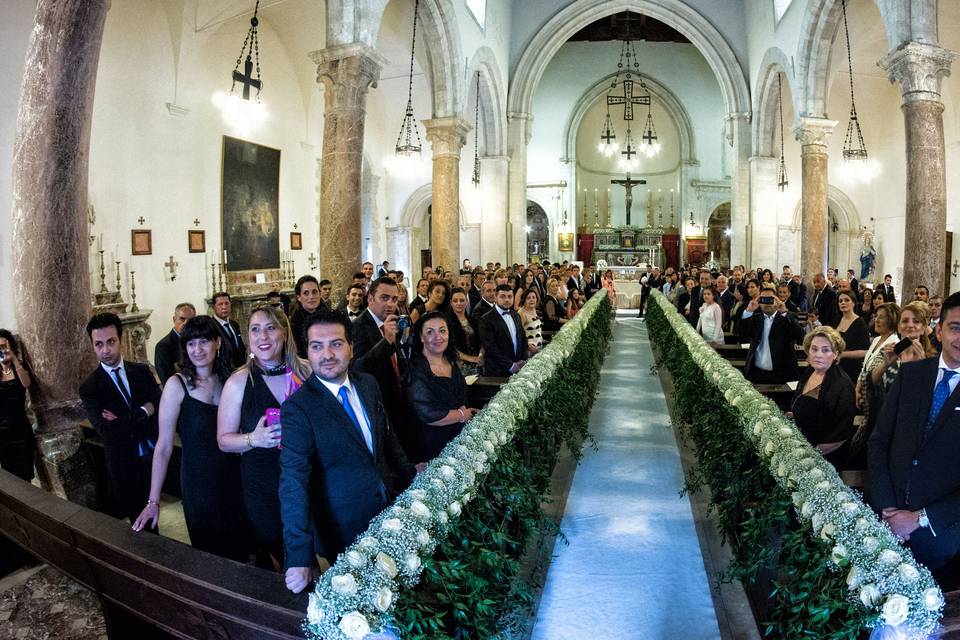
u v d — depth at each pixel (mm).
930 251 10008
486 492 3518
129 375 4355
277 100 14984
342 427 2723
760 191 20141
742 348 8859
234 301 13477
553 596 3895
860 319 6785
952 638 2207
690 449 6664
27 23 8547
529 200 28844
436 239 14844
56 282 5391
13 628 3725
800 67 15438
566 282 17469
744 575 3596
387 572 2207
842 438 4238
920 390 2996
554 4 21266
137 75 11133
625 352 13953
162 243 11766
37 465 5426
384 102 20828
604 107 30906
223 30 13047
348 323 3025
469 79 16469
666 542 4582
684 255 28547
